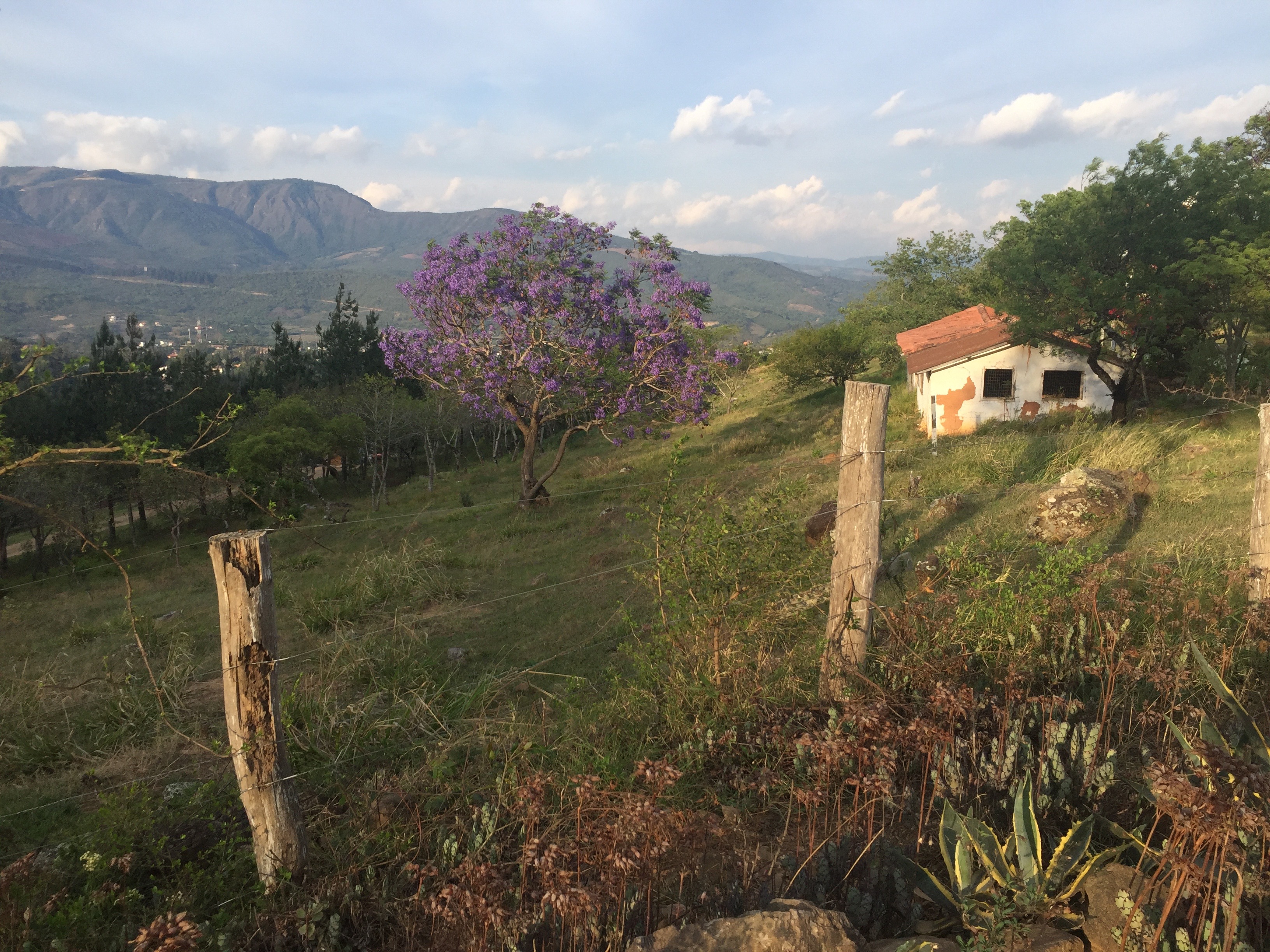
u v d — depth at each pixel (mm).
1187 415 20328
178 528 34938
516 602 12922
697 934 2961
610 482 28172
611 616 10766
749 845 4121
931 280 44438
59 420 44875
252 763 3873
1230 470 12258
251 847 4477
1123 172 21281
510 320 24594
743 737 5246
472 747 6074
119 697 8859
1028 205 24453
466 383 25469
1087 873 3139
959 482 14586
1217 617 5629
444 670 9430
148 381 51750
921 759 4590
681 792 4762
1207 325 20781
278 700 3902
